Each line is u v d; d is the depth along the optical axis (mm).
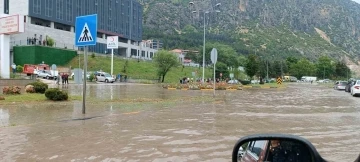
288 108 17031
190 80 65625
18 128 10141
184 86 41438
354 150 7473
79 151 7238
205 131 9703
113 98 22156
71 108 15961
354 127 10758
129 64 89188
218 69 86688
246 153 3195
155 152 7152
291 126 10859
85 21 13773
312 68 139125
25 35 76688
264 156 2934
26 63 73125
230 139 8555
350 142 8352
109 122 11414
